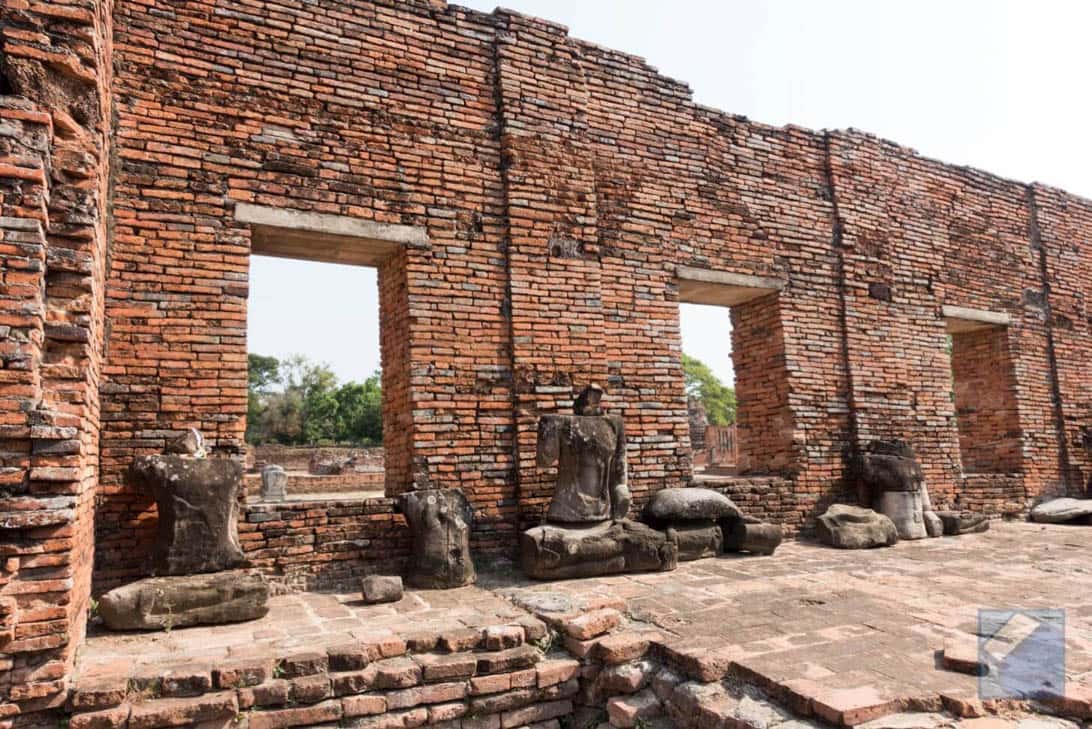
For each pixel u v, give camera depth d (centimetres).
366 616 552
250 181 682
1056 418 1256
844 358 1027
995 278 1209
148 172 643
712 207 947
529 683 481
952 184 1178
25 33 448
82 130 468
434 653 485
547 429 725
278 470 1602
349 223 718
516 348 779
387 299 802
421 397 733
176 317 639
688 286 955
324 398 4588
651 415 862
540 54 838
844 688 408
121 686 407
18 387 402
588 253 834
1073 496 1241
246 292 668
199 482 567
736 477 1052
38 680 392
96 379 547
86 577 498
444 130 779
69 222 452
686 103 946
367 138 738
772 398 1001
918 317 1100
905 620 543
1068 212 1327
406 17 772
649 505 819
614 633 521
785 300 990
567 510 724
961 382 1298
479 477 752
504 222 798
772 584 668
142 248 634
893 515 958
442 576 653
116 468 606
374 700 445
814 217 1031
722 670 457
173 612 520
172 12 668
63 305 445
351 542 690
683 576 704
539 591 631
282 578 654
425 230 755
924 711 393
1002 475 1166
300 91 712
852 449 1012
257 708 426
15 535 395
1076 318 1308
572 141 843
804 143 1041
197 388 639
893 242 1093
